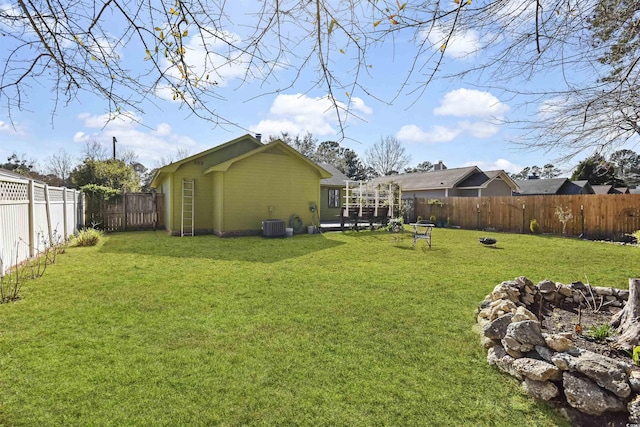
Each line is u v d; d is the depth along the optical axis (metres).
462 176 20.39
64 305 4.01
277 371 2.53
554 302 3.91
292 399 2.19
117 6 1.77
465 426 1.95
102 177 19.64
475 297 4.50
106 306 3.99
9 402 2.10
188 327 3.37
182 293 4.57
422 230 15.12
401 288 4.93
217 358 2.72
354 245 9.73
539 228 13.29
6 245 5.70
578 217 12.12
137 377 2.41
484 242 10.09
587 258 7.72
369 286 5.03
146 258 7.27
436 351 2.89
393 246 9.62
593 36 2.26
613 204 11.19
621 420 1.87
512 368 2.45
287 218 12.78
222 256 7.62
